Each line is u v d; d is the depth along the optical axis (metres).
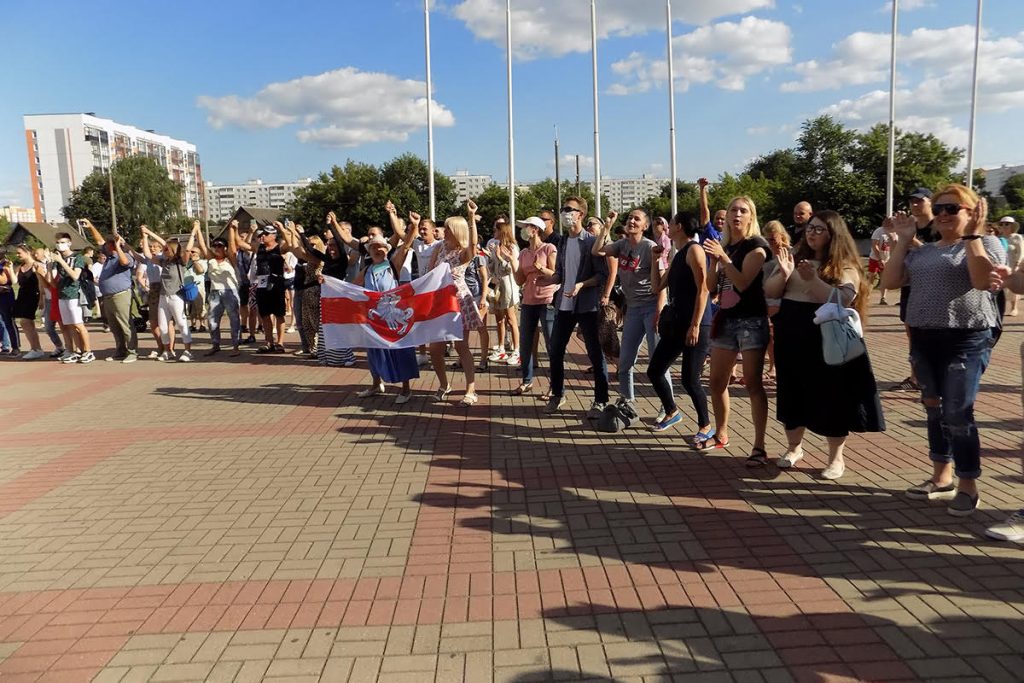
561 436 6.21
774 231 4.77
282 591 3.58
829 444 4.85
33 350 12.87
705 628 3.07
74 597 3.61
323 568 3.82
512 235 10.05
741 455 5.46
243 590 3.61
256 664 2.94
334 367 10.53
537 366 9.80
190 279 12.38
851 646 2.88
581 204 6.69
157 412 7.87
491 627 3.16
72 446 6.55
